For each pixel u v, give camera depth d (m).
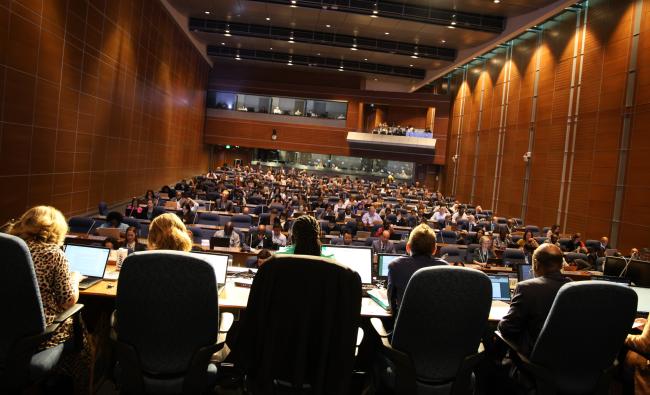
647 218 14.05
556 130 19.33
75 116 12.35
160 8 19.62
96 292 4.08
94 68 13.30
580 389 3.12
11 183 9.59
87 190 13.50
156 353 2.80
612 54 16.19
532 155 21.17
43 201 10.98
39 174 10.72
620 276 6.28
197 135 30.17
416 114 38.16
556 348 3.05
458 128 30.84
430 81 31.23
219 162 36.06
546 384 3.10
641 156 14.55
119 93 15.45
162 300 2.70
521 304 3.34
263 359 2.59
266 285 2.59
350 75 33.75
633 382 3.65
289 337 2.59
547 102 20.19
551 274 3.44
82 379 3.61
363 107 35.19
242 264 8.19
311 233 3.11
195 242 9.59
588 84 17.41
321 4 19.86
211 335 2.83
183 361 2.83
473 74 28.78
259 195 19.06
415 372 3.06
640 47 14.93
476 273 2.96
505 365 3.68
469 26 20.56
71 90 11.99
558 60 19.53
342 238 10.52
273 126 33.66
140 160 18.33
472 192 27.80
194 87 27.95
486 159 26.23
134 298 2.70
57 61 11.13
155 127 20.05
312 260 2.58
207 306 2.75
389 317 3.85
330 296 2.56
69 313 3.09
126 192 16.97
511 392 3.53
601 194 16.17
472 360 3.12
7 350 2.80
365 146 33.44
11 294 2.71
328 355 2.58
